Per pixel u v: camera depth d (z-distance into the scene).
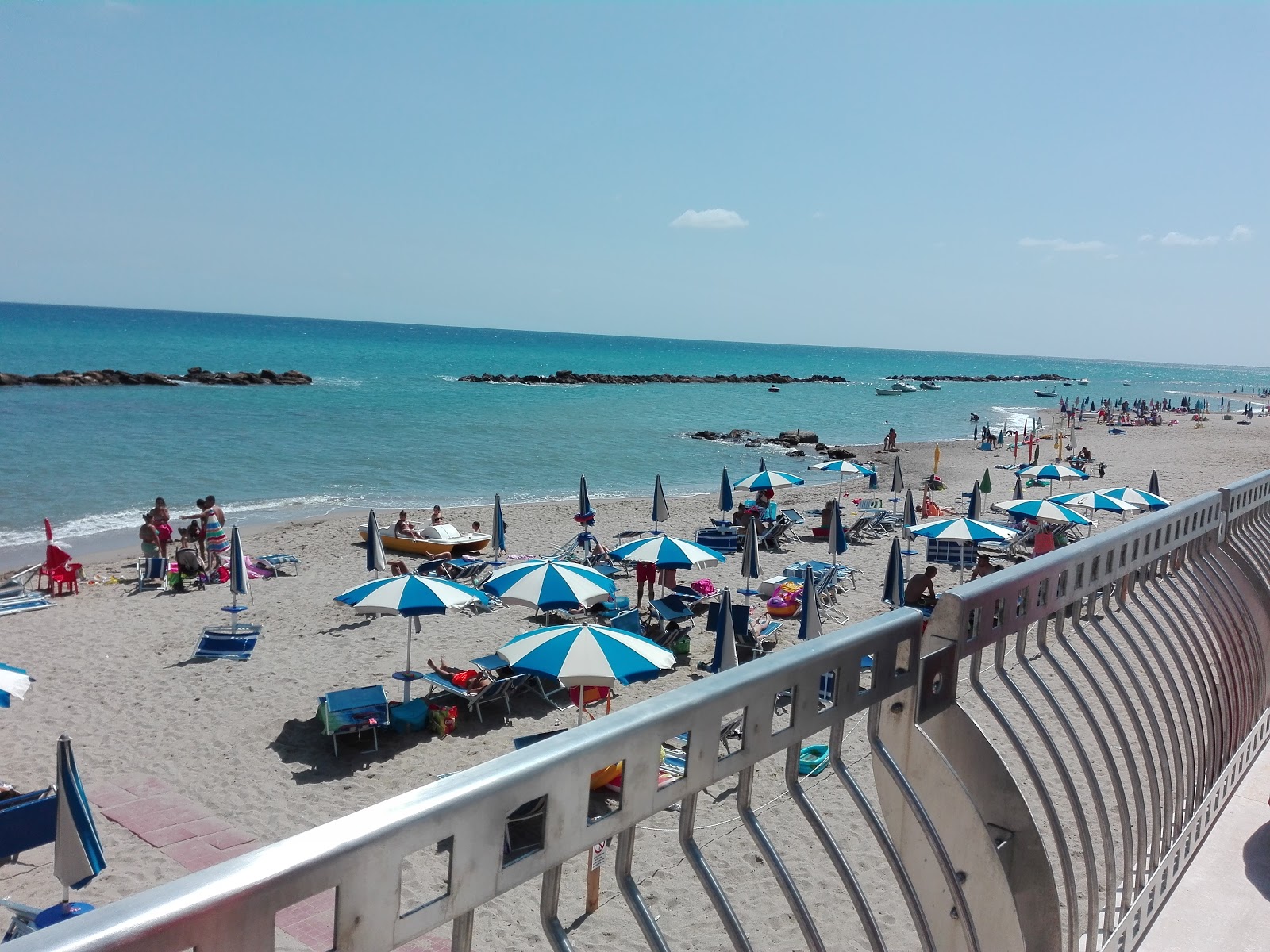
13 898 6.73
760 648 12.62
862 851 6.86
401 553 19.70
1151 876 2.78
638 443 43.44
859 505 25.28
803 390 96.94
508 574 11.09
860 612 14.77
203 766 9.01
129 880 6.99
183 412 47.25
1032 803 6.39
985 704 2.00
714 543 20.00
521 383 85.38
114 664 12.09
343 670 11.81
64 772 5.74
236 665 12.00
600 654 7.96
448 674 10.75
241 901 0.82
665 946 1.22
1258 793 3.60
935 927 1.76
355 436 40.91
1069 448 44.47
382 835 0.92
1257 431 57.06
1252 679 3.84
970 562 18.12
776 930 6.01
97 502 25.31
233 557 13.48
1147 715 2.76
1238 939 2.75
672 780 1.33
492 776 1.03
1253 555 4.04
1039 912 1.90
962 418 67.44
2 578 17.09
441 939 6.00
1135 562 2.75
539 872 1.10
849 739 8.41
